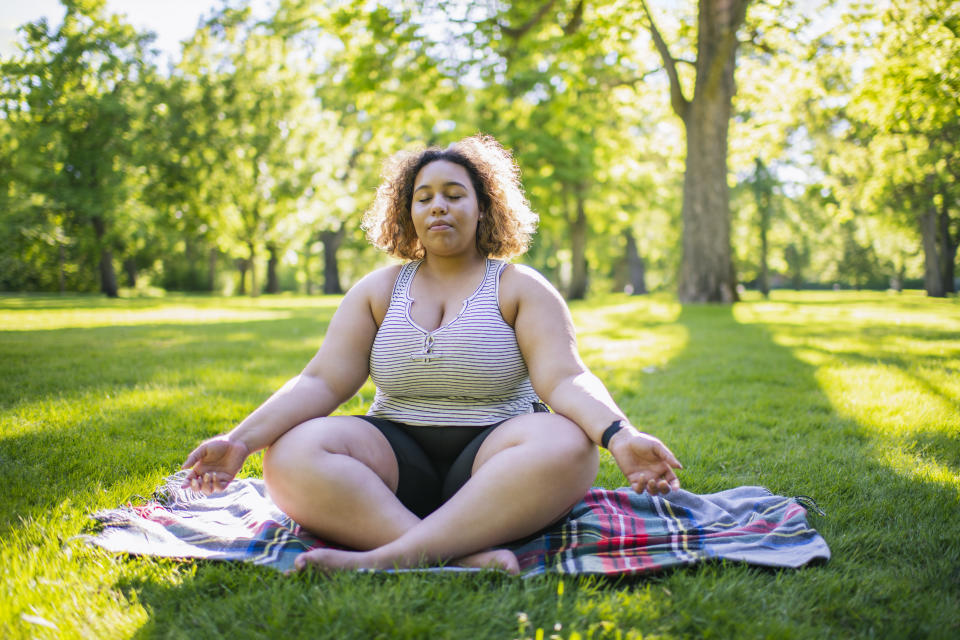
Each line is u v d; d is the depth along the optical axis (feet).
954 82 39.14
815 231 128.06
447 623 5.33
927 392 15.93
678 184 98.12
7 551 6.70
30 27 76.54
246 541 7.07
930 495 8.77
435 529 6.38
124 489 8.98
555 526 7.43
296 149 88.69
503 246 8.55
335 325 7.94
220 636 5.24
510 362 7.45
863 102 44.98
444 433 7.54
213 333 34.17
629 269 141.28
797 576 6.37
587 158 69.56
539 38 46.73
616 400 16.10
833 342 27.66
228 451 6.64
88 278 120.88
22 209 75.66
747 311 47.16
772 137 64.64
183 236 100.78
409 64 44.96
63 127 76.84
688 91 58.80
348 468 6.60
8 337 30.66
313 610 5.48
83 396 15.72
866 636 5.33
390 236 8.68
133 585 6.22
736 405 15.21
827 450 11.21
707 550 6.81
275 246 102.42
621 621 5.48
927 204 84.74
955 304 65.82
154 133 80.38
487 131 66.80
